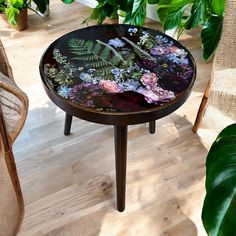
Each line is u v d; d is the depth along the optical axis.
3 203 0.93
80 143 1.49
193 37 2.16
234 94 1.17
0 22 2.24
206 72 1.89
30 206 1.23
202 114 1.43
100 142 1.49
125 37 1.22
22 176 1.33
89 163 1.39
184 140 1.50
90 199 1.26
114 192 1.28
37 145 1.47
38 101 1.69
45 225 1.17
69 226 1.17
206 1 1.55
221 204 0.77
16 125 0.90
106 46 1.17
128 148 1.46
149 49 1.16
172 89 1.01
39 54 2.01
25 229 1.16
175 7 1.59
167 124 1.58
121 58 1.12
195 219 1.20
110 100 0.97
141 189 1.29
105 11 1.95
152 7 2.26
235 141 0.85
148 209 1.23
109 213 1.21
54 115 1.62
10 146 0.88
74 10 2.46
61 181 1.32
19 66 1.91
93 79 1.03
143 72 1.07
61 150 1.45
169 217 1.20
